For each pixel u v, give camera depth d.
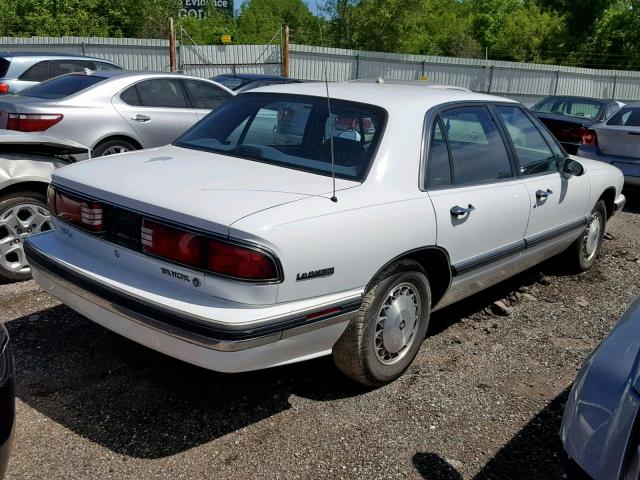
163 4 32.88
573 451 2.18
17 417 3.17
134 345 3.97
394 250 3.31
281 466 2.91
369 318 3.32
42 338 4.00
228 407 3.37
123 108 7.64
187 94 8.41
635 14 42.00
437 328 4.55
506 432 3.28
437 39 46.84
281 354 2.96
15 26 28.27
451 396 3.60
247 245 2.75
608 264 6.34
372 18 31.91
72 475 2.78
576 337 4.54
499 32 50.91
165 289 2.96
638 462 2.00
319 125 3.72
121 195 3.10
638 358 2.20
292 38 23.98
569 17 45.19
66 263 3.29
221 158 3.70
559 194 4.88
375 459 3.00
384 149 3.47
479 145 4.16
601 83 28.48
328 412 3.37
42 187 4.87
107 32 30.61
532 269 5.96
